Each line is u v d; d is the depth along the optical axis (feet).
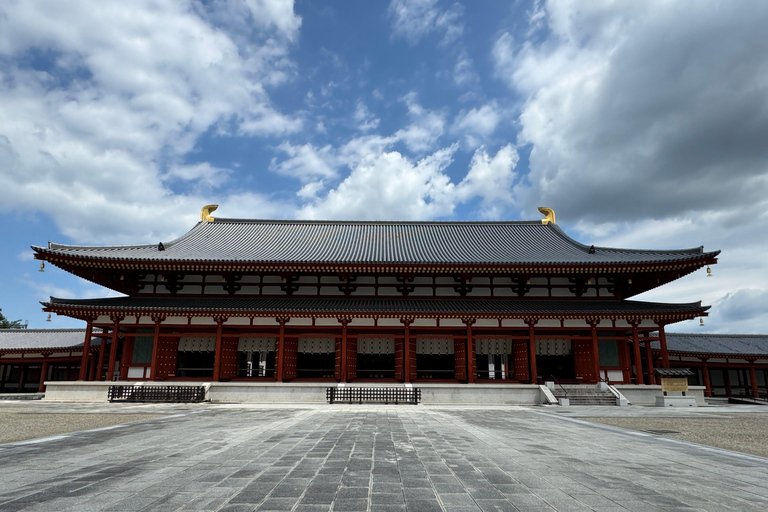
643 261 119.96
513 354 124.67
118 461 34.91
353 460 35.55
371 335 120.98
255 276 131.54
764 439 52.42
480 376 124.98
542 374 125.18
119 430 53.83
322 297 130.21
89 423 61.72
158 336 114.52
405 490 26.78
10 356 148.66
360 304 121.70
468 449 41.19
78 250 124.16
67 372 151.94
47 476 29.86
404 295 130.93
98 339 149.79
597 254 135.03
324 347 125.59
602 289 131.75
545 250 142.82
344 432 52.08
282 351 115.44
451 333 123.24
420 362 127.13
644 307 119.24
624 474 31.89
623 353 122.31
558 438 49.49
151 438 47.16
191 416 71.10
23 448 41.11
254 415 72.74
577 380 121.49
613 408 94.99
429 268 123.85
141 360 119.34
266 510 22.72
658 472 32.86
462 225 173.17
